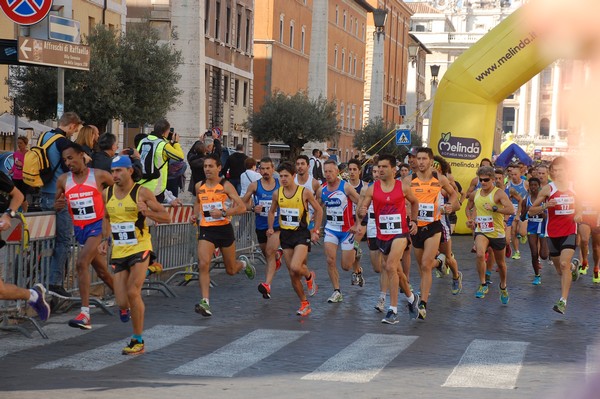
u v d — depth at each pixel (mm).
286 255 13570
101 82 31297
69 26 14758
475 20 192625
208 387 7887
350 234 15055
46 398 7254
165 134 16641
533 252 18328
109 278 12430
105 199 10164
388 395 7500
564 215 14961
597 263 18734
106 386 7914
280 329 11906
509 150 36969
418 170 13766
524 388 7906
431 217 13484
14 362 9391
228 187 13516
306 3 83000
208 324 12328
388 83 117375
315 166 32250
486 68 31797
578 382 1496
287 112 51500
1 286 10062
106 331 11688
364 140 65188
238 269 14430
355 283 17250
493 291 17094
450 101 32656
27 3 14250
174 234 17375
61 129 13508
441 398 7348
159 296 15461
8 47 14742
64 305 13383
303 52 82375
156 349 10289
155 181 16438
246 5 66750
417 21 189750
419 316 13102
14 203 9953
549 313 14102
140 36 33281
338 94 93812
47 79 31203
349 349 10328
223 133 62344
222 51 61062
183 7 26641
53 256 13219
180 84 26859
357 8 101125
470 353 10086
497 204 15086
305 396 7418
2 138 31859
